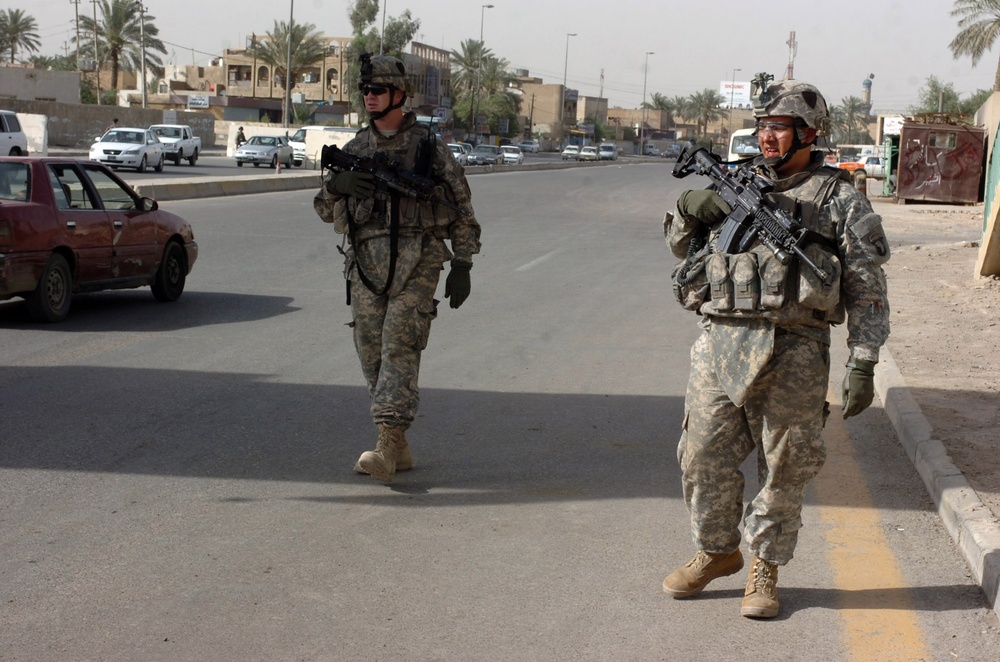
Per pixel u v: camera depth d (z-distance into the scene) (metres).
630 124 170.12
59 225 9.73
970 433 5.88
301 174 40.09
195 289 12.10
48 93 65.94
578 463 5.77
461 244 5.32
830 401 7.32
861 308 3.59
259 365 8.10
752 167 3.72
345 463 5.71
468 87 109.56
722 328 3.65
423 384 7.59
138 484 5.29
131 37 83.44
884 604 3.98
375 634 3.68
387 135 5.23
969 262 14.85
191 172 40.25
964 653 3.58
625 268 14.85
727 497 3.86
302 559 4.36
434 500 5.14
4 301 10.99
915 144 32.56
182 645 3.57
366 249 5.22
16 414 6.54
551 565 4.34
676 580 4.01
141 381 7.49
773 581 3.87
